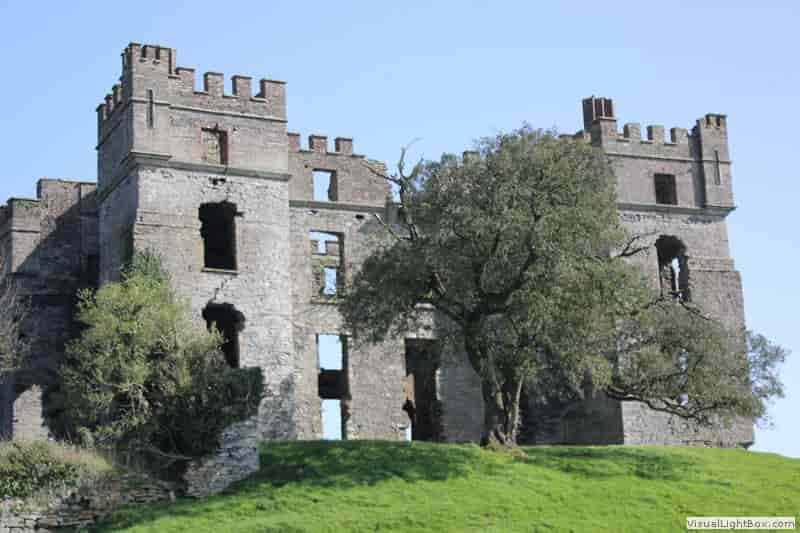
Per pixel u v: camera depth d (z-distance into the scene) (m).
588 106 64.81
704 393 48.38
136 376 42.31
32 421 57.72
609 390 50.25
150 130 54.09
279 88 57.69
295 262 59.00
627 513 41.00
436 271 47.62
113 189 56.09
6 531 37.62
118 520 39.12
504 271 46.97
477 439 60.75
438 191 47.62
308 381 57.84
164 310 44.28
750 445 61.22
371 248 60.72
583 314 45.78
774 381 50.44
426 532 37.72
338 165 61.25
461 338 51.00
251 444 44.16
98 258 60.81
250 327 54.28
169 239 53.38
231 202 55.25
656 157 63.72
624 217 62.03
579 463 47.22
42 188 60.66
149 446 42.31
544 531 38.19
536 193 46.03
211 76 56.09
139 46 54.84
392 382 59.56
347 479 43.12
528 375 47.66
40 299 59.12
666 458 49.00
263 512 39.66
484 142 48.41
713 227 64.19
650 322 49.38
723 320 62.84
